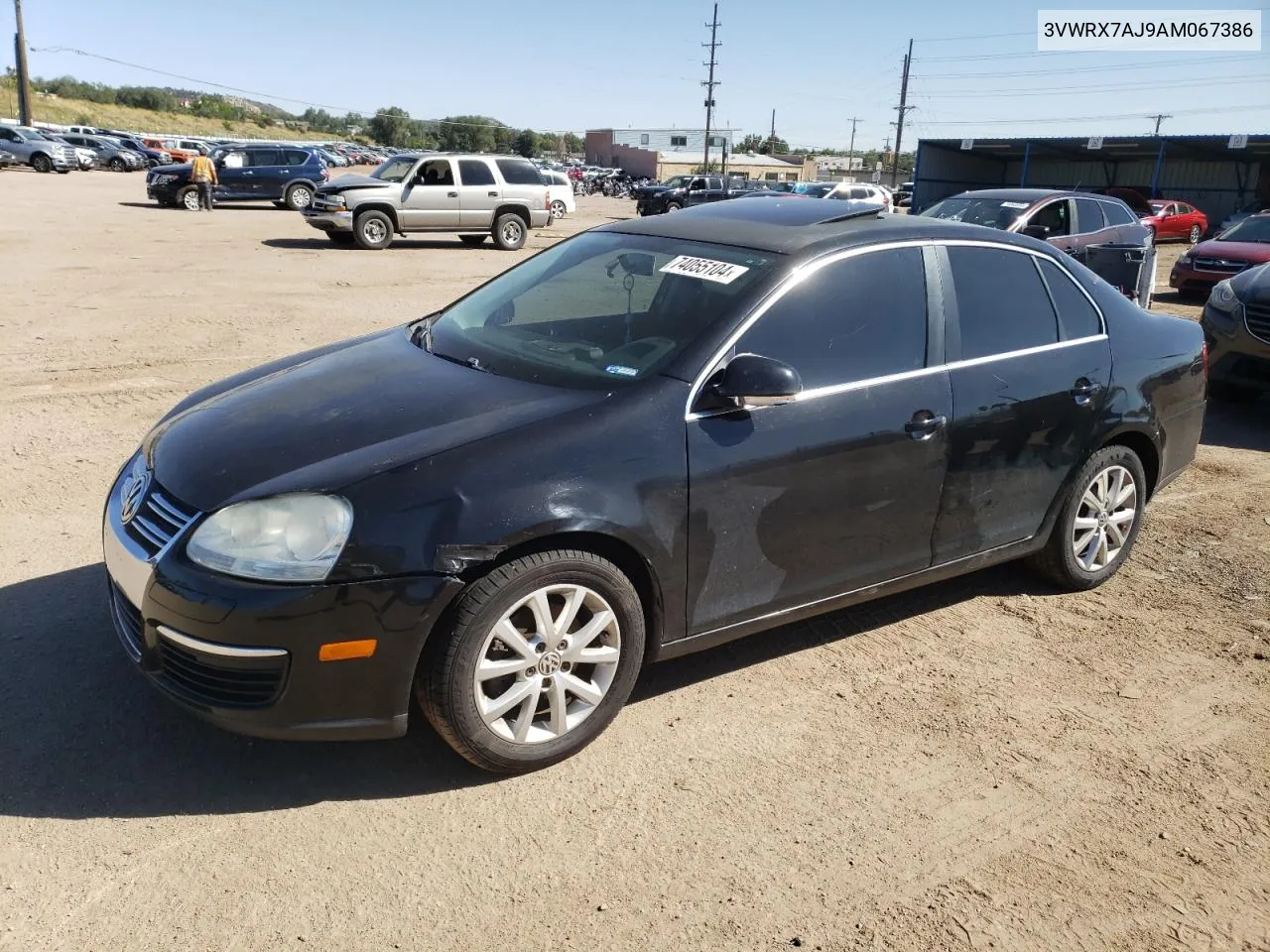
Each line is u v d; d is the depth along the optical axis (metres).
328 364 3.80
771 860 2.80
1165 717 3.62
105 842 2.73
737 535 3.33
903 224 3.98
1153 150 40.19
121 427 6.49
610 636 3.15
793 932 2.55
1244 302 7.78
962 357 3.88
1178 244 30.75
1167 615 4.44
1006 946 2.54
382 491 2.80
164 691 2.90
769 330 3.44
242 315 10.73
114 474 5.58
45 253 15.23
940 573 4.01
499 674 2.95
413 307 11.87
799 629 4.20
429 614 2.79
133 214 23.78
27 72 55.47
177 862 2.68
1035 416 4.06
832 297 3.61
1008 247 4.18
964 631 4.24
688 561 3.24
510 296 4.14
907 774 3.22
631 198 58.34
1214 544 5.26
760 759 3.27
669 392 3.22
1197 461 6.80
